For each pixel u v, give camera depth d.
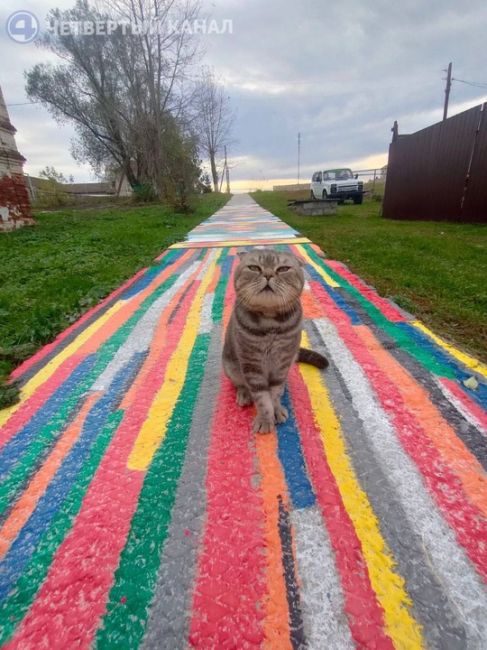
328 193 13.52
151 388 1.86
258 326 1.50
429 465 1.30
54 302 3.15
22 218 7.71
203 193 25.27
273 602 0.91
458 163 7.34
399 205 8.96
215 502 1.18
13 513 1.18
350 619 0.87
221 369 2.02
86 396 1.80
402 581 0.95
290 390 1.79
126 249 5.37
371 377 1.86
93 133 18.41
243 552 1.03
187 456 1.39
